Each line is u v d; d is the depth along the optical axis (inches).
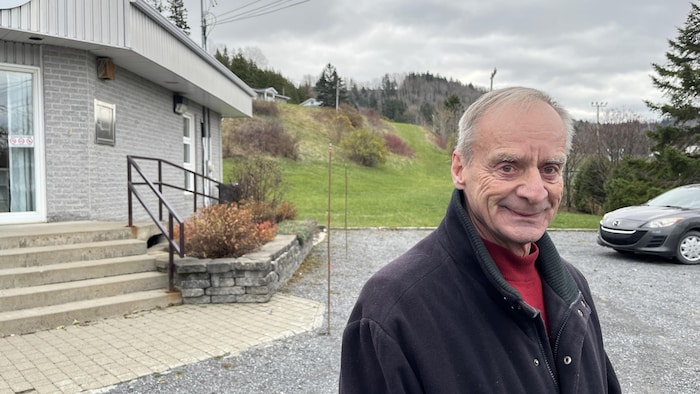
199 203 474.3
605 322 203.8
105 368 146.9
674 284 274.2
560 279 53.0
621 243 341.4
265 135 1349.7
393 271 49.7
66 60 265.7
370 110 2210.9
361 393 47.3
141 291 216.5
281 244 272.2
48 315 181.8
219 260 223.0
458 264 48.4
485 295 47.5
